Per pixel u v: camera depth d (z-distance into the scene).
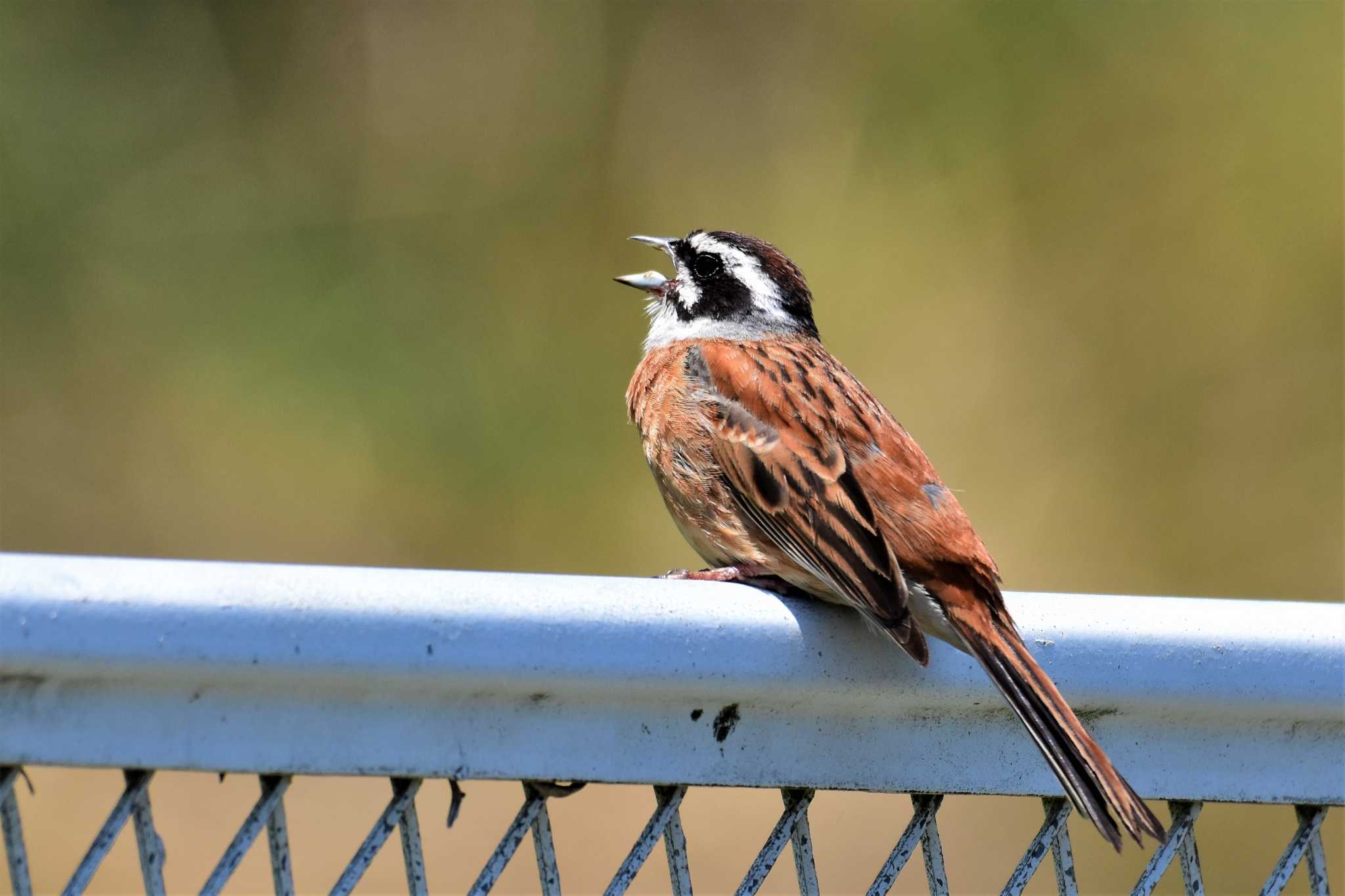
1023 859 4.31
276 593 3.30
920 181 14.03
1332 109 13.64
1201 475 13.52
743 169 14.38
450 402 13.57
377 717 3.46
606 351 13.82
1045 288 13.77
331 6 14.84
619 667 3.63
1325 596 13.26
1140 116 13.97
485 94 14.53
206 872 10.44
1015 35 14.12
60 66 14.21
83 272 13.84
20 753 3.17
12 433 13.33
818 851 11.23
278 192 14.26
